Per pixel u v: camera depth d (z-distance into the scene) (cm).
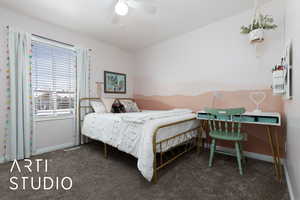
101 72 325
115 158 220
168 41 316
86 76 296
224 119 190
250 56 215
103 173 175
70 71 277
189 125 222
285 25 179
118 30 274
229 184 150
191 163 199
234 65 230
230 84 234
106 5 200
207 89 259
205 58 261
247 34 216
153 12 198
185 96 290
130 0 183
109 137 211
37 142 235
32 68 229
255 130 214
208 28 256
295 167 119
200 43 267
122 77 371
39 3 195
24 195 135
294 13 124
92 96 307
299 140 107
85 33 286
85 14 221
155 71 344
